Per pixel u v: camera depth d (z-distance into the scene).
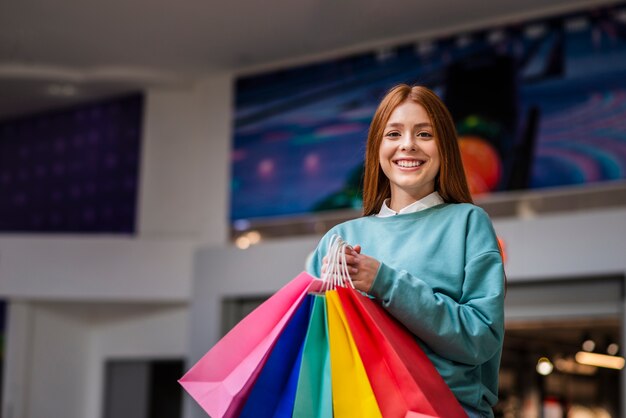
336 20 10.12
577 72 9.35
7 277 10.79
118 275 10.80
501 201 9.40
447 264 1.89
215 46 10.83
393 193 2.07
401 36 10.38
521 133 9.47
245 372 1.77
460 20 9.97
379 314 1.78
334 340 1.76
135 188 11.69
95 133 12.05
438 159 1.99
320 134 10.70
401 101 2.01
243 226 10.94
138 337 11.07
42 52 11.13
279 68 11.10
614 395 10.24
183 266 10.85
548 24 9.59
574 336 9.50
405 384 1.71
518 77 9.62
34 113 12.45
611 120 9.09
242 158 11.12
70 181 12.07
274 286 10.04
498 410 10.07
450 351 1.78
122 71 11.37
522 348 10.09
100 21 10.29
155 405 11.08
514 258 8.68
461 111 9.84
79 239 10.88
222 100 11.41
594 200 8.99
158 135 11.59
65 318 11.13
